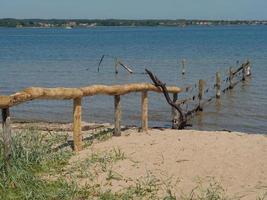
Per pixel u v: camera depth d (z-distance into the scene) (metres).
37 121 16.56
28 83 31.12
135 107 20.91
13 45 88.62
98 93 9.82
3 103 7.36
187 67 41.88
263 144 9.60
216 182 7.43
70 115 18.81
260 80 32.69
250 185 7.29
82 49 73.00
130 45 84.56
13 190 7.25
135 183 7.47
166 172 7.92
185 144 9.55
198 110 20.94
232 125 18.06
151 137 10.35
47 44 92.25
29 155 8.46
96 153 9.05
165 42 95.56
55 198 6.98
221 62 46.38
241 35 135.62
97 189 7.28
